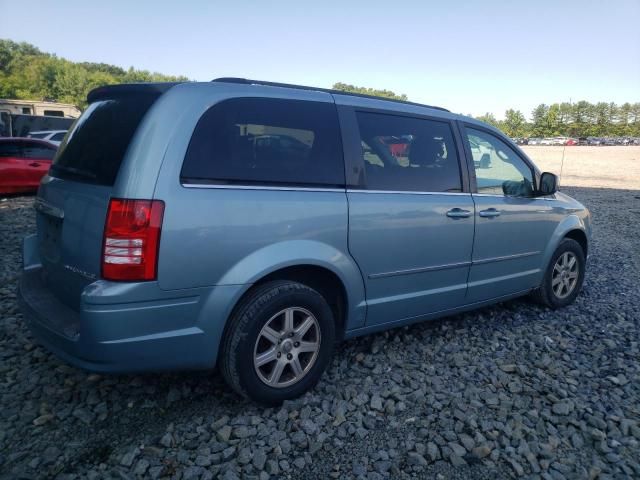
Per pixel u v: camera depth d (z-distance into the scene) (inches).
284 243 117.3
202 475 98.0
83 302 100.1
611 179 950.4
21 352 146.6
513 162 179.5
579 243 211.5
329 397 127.1
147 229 100.7
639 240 358.9
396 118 146.2
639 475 102.9
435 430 115.6
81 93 4040.4
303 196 121.3
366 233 132.0
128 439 109.0
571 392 134.6
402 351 155.8
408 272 143.8
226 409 121.3
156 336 104.5
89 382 130.9
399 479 99.7
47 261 125.8
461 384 135.7
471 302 167.2
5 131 1063.0
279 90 125.3
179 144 106.3
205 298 108.7
